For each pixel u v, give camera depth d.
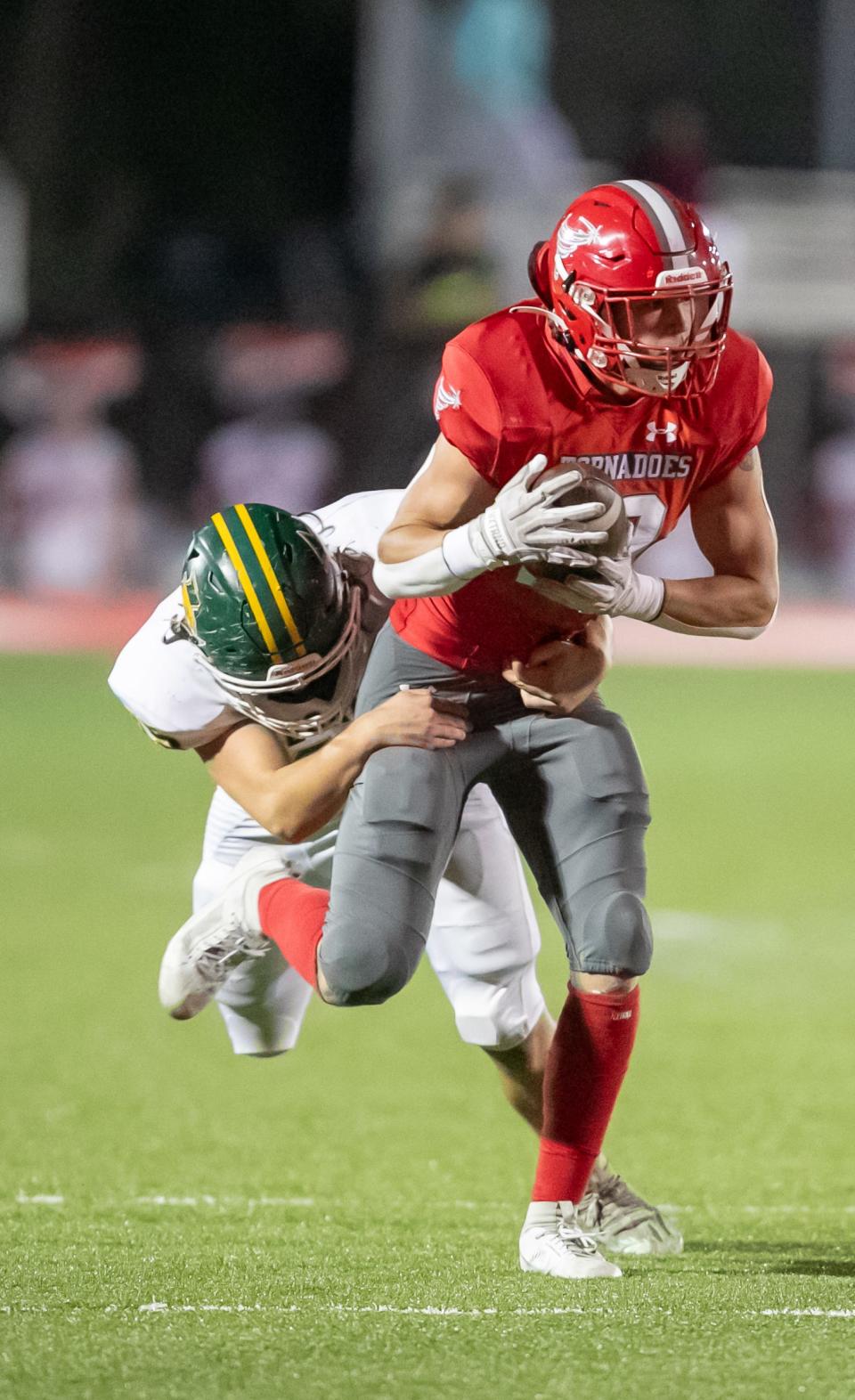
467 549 11.19
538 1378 9.56
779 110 62.09
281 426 46.22
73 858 27.64
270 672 12.13
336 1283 11.42
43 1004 20.78
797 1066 18.78
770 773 34.22
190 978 13.42
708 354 11.26
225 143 68.56
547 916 26.09
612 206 11.11
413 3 56.69
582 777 11.92
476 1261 12.18
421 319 46.12
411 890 11.79
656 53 62.06
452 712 12.09
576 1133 11.95
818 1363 9.80
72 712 39.97
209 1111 17.27
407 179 56.16
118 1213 13.77
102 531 47.25
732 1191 14.80
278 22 68.56
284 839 12.51
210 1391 9.35
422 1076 18.72
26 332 47.09
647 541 11.95
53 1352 9.91
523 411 11.38
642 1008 20.95
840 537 47.88
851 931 24.20
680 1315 10.67
